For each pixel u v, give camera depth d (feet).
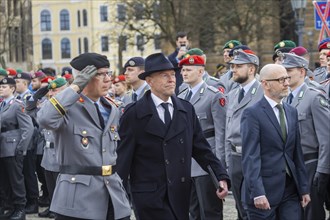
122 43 152.87
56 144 24.49
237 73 33.83
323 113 31.99
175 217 26.16
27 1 169.17
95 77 24.36
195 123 27.32
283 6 151.64
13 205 44.47
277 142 27.81
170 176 26.11
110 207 24.50
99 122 24.58
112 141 24.77
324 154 31.83
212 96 35.96
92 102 24.53
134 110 26.45
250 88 33.86
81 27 309.42
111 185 24.50
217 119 35.65
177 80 46.78
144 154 26.27
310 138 32.60
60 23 315.99
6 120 44.06
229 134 34.04
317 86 35.99
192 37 148.97
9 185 45.03
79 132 24.11
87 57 24.35
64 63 317.01
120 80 49.19
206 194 34.94
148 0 150.82
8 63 180.04
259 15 141.08
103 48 291.79
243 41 140.36
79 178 24.03
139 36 160.86
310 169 32.63
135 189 26.37
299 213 28.17
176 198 26.18
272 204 27.73
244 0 140.15
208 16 144.87
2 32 153.69
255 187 27.37
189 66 36.35
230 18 138.10
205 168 27.43
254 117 27.91
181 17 148.97
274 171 27.73
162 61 26.35
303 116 32.48
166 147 26.20
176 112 26.61
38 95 48.08
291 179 28.19
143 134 26.27
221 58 171.73
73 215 23.85
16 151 43.80
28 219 44.96
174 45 150.41
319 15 51.11
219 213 35.35
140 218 26.27
